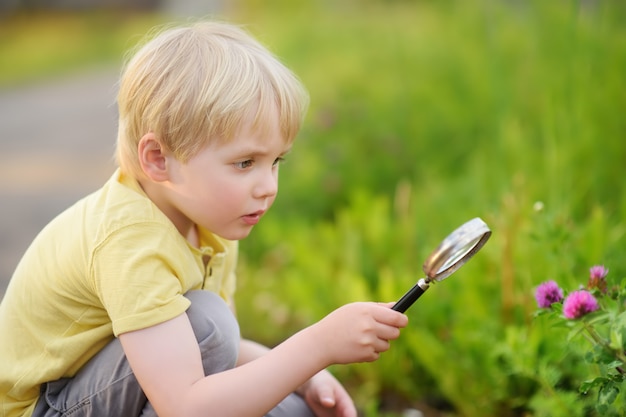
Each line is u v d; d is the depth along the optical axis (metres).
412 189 3.84
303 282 2.79
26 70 13.15
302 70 5.62
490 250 2.43
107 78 12.00
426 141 4.21
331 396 1.77
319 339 1.49
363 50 5.62
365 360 1.48
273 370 1.47
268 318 2.93
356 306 1.49
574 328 1.47
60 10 19.28
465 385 2.19
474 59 4.30
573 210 2.80
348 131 4.36
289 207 3.87
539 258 2.27
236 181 1.54
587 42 3.14
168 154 1.55
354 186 3.98
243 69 1.55
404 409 2.34
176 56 1.57
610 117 3.12
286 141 1.60
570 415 1.84
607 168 3.05
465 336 2.25
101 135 7.48
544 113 3.33
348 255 2.91
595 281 1.56
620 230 2.51
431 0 7.10
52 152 6.79
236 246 1.88
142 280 1.48
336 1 9.10
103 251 1.51
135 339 1.47
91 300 1.58
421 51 5.03
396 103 4.46
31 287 1.65
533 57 3.62
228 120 1.50
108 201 1.59
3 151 6.91
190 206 1.57
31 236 4.40
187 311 1.57
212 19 2.04
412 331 2.32
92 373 1.59
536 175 3.04
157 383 1.46
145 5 19.53
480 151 3.49
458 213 3.07
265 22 9.59
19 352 1.65
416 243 2.96
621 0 3.65
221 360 1.58
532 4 3.69
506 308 2.23
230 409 1.45
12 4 19.08
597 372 1.82
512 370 1.98
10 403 1.66
